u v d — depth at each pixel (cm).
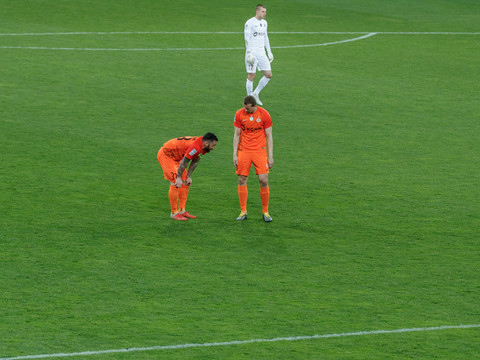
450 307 3972
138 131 6981
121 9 13150
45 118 7225
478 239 4859
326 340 3622
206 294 4041
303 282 4212
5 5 12900
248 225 5019
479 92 8756
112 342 3541
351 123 7450
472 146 6838
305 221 5103
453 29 12519
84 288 4056
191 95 8231
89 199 5356
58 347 3478
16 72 8819
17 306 3838
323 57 10288
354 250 4656
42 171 5869
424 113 7850
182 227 4941
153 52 10156
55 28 11362
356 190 5709
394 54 10606
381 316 3859
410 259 4544
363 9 14088
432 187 5803
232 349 3519
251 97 4891
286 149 6631
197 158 4925
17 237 4666
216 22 12394
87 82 8550
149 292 4038
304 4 14362
